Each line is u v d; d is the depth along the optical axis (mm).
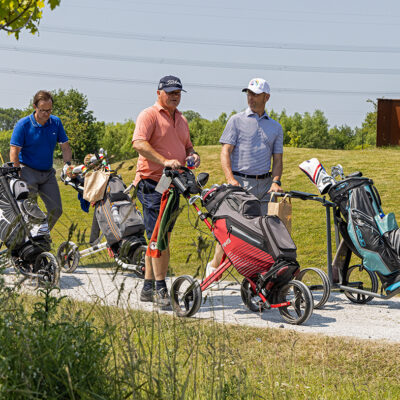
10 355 3434
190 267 11258
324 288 8859
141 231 10516
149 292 8359
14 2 6344
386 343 6758
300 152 30047
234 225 7711
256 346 6441
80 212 20641
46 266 8648
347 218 9070
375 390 5281
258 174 9766
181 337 5703
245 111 9812
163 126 8836
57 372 3549
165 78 8797
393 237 8750
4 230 9328
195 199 8039
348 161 27203
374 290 9312
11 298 4176
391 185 21938
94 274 10797
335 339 6812
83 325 4043
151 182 8727
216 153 31016
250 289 8203
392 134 39281
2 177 9602
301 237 15648
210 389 4301
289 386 5074
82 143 108500
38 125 10812
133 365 3869
